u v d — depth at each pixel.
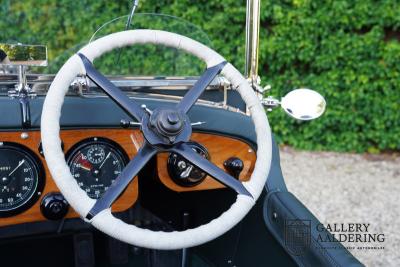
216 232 1.19
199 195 1.90
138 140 1.40
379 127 4.97
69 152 1.35
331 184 4.32
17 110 1.26
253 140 1.52
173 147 1.20
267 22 5.02
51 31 4.45
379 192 4.17
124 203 1.45
